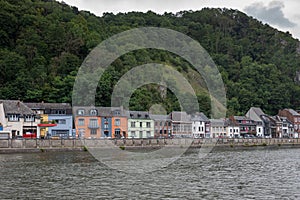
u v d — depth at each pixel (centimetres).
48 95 13588
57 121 11738
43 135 11356
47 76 14712
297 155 9406
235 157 8719
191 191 4484
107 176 5488
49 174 5609
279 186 4834
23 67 15000
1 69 14562
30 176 5416
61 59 15800
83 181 5072
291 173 6022
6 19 17262
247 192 4450
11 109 10919
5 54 15488
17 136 10538
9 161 7100
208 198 4134
